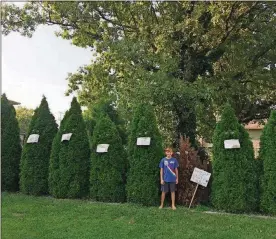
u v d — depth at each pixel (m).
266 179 9.00
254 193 9.13
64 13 15.22
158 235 6.89
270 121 9.30
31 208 9.30
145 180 9.88
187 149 10.26
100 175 10.55
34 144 11.85
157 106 12.88
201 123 15.05
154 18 15.16
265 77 15.66
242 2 13.05
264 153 9.27
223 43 14.45
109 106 14.62
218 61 16.53
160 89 12.13
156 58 13.36
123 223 7.76
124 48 13.30
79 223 7.77
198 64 14.71
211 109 14.48
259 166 9.32
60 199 10.82
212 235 6.86
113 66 16.56
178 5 13.91
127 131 12.69
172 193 9.55
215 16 12.48
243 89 15.62
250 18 14.52
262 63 15.98
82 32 15.97
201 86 12.94
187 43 13.95
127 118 12.98
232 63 15.43
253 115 17.30
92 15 15.50
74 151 11.07
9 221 7.95
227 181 9.16
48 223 7.78
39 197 11.22
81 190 10.97
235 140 9.24
